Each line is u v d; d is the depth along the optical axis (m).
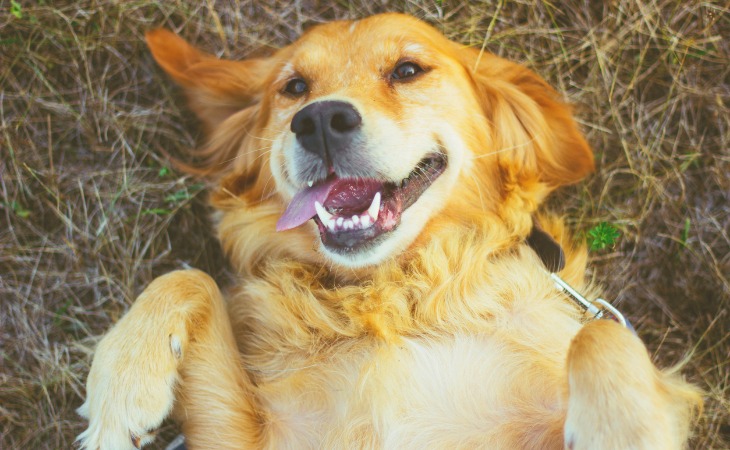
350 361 0.67
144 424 0.63
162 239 0.87
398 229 0.66
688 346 0.84
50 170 0.86
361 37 0.70
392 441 0.64
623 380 0.59
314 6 0.89
